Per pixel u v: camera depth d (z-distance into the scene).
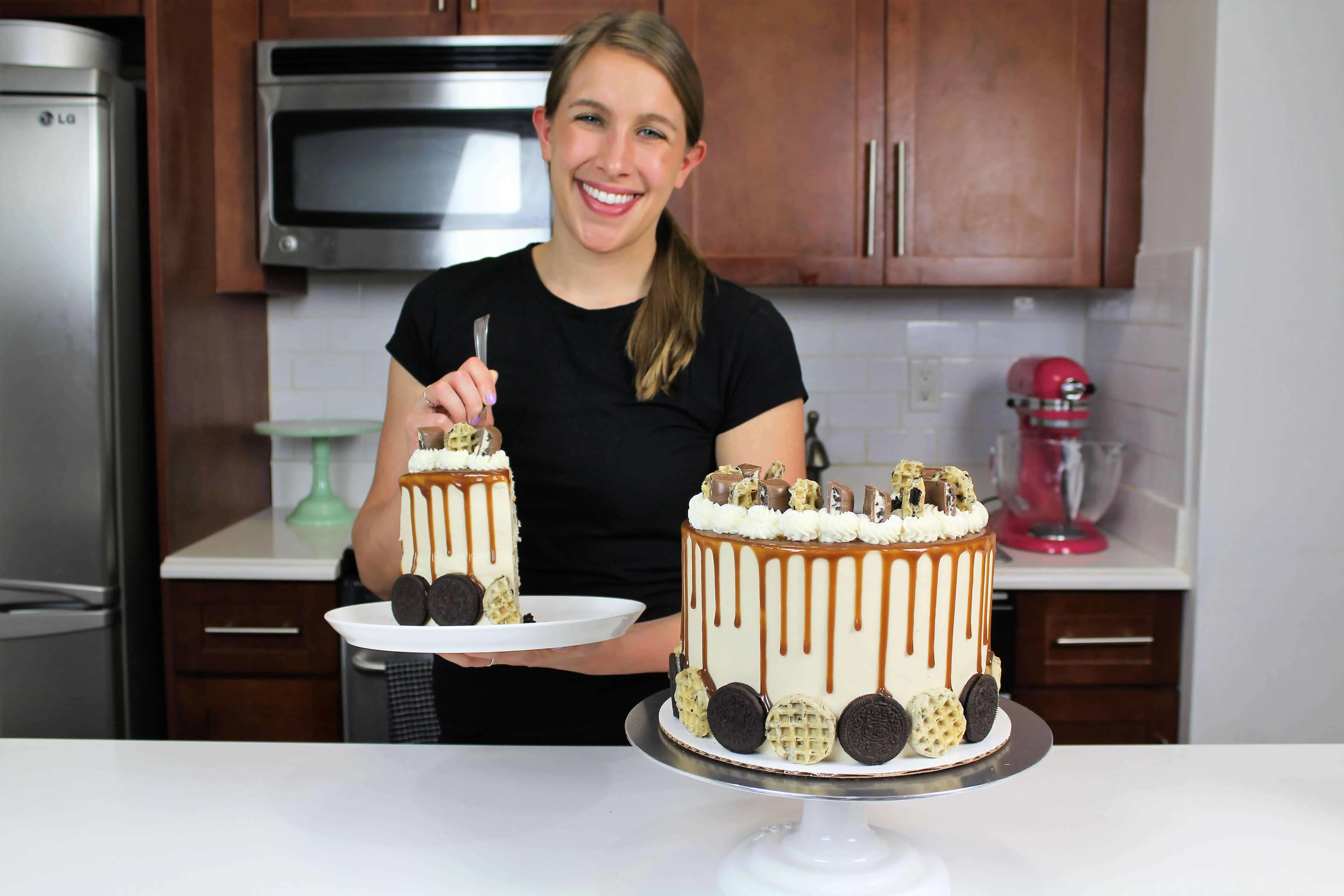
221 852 1.00
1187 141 2.15
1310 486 2.08
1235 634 2.11
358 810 1.09
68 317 2.17
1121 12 2.35
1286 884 0.95
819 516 0.89
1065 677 2.16
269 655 2.21
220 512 2.50
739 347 1.40
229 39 2.38
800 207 2.38
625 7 2.35
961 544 0.89
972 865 0.98
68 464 2.20
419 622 1.15
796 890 0.89
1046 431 2.37
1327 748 1.26
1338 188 2.03
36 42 2.23
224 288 2.44
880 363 2.74
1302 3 2.00
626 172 1.25
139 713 2.33
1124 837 1.03
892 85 2.36
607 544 1.41
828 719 0.85
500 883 0.95
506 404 1.41
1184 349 2.13
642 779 1.17
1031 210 2.39
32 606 2.23
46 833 1.03
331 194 2.35
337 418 2.79
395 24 2.38
